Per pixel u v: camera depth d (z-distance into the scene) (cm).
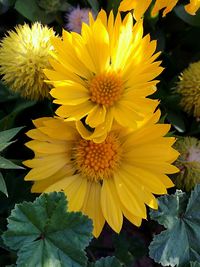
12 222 18
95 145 19
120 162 19
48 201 18
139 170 19
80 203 19
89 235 18
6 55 20
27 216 18
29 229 18
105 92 19
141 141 19
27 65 20
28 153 23
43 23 24
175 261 20
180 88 23
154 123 18
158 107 24
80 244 18
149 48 19
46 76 19
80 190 19
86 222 18
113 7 25
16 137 23
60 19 25
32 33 20
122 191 19
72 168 19
